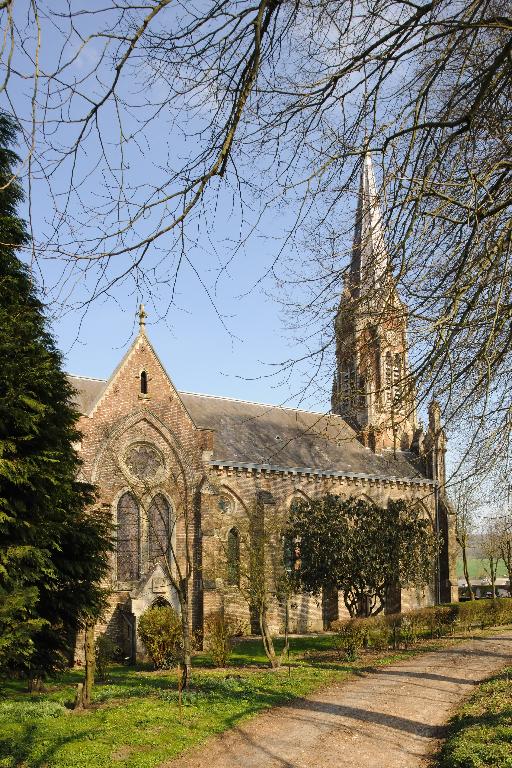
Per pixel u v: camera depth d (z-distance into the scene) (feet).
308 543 111.75
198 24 19.10
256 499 139.64
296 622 145.07
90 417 119.44
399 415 26.40
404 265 23.21
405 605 159.74
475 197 22.58
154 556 121.90
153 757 45.62
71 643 63.72
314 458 155.63
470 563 292.40
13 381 53.52
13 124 51.29
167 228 18.38
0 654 48.32
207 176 18.58
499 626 133.49
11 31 13.88
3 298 55.67
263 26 20.10
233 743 50.01
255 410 159.74
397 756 46.09
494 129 24.76
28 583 55.52
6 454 53.42
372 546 108.58
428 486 169.89
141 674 90.84
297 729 53.83
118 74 17.10
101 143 17.75
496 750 41.01
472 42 23.11
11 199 55.06
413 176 25.32
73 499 63.72
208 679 77.56
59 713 59.06
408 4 22.29
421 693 67.46
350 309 25.88
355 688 72.08
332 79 22.62
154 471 125.29
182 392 153.28
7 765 43.93
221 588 121.19
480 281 24.89
